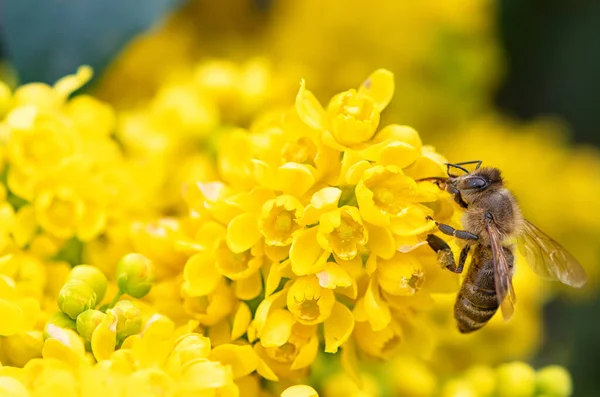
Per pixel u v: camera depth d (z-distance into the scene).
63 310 0.14
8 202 0.15
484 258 0.15
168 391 0.13
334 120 0.14
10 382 0.13
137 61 0.19
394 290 0.14
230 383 0.13
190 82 0.17
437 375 0.16
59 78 0.16
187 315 0.14
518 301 0.17
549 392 0.16
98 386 0.13
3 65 0.17
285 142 0.14
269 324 0.14
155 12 0.17
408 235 0.14
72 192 0.15
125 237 0.15
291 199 0.14
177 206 0.16
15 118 0.15
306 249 0.14
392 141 0.14
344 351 0.14
